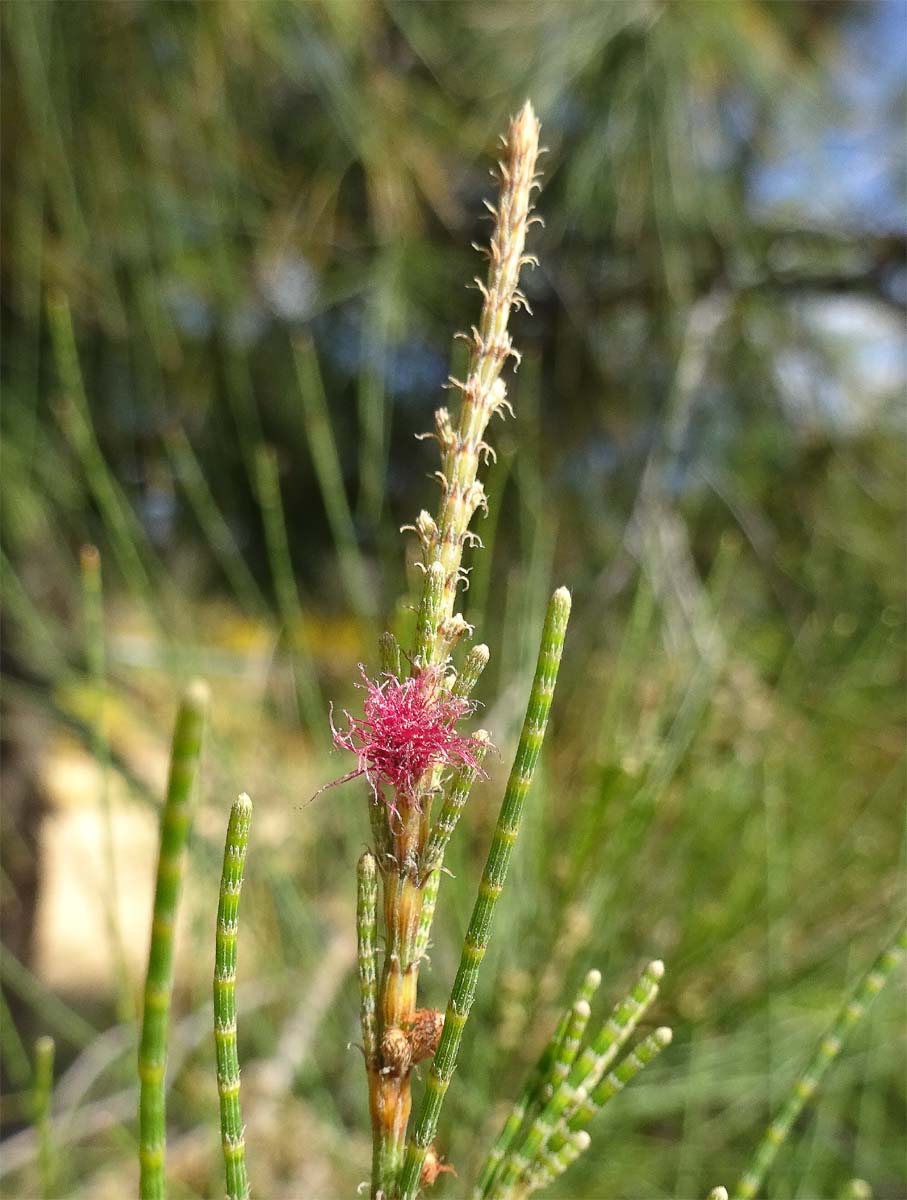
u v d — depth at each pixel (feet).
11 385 0.72
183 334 0.79
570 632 0.58
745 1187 0.22
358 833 0.43
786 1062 0.42
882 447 0.78
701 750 0.42
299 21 0.65
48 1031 0.86
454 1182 0.33
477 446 0.17
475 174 0.78
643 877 0.41
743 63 0.70
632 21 0.67
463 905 0.36
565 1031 0.20
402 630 0.26
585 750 0.43
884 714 0.54
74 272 0.70
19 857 0.87
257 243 0.76
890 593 0.67
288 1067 0.47
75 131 0.67
